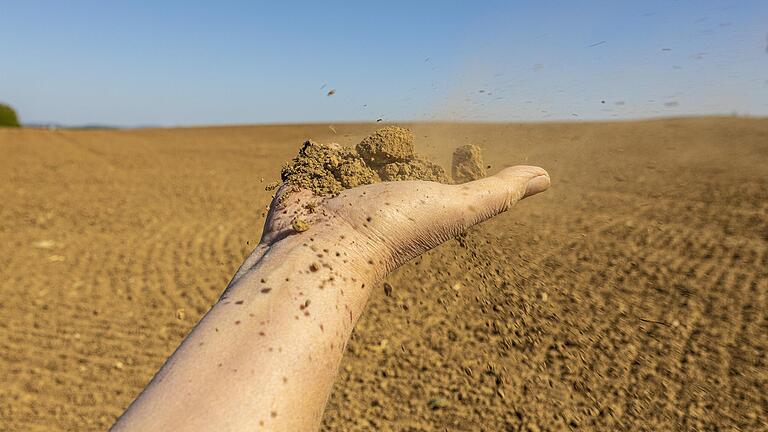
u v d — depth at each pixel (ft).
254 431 0.46
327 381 0.56
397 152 0.95
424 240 0.79
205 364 0.50
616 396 1.78
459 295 2.29
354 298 0.66
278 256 0.66
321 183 0.87
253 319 0.55
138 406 0.46
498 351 2.02
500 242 2.76
